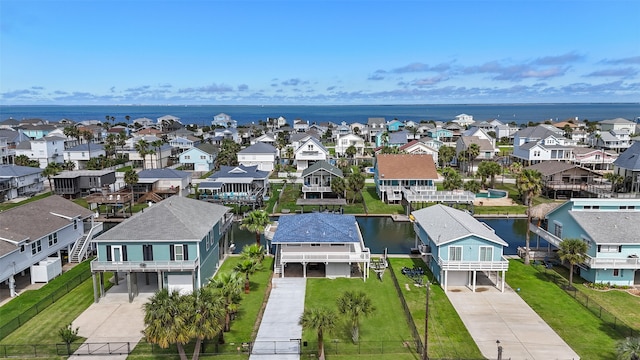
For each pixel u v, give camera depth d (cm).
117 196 6844
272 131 18862
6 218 4306
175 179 8006
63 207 5034
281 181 9594
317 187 7700
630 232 4178
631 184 7650
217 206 5016
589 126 17588
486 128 18262
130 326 3412
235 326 3409
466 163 10775
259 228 5097
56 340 3186
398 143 13488
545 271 4609
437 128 16275
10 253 3856
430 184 7669
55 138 11206
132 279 4044
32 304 3762
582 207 4659
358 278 4403
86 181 7856
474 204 7456
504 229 6412
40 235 4288
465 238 4088
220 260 4919
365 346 3144
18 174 7981
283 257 4338
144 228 3947
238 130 18462
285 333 3316
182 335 2503
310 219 4806
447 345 3148
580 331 3341
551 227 4988
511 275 4497
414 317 3584
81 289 4134
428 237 4594
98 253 3859
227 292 3191
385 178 7650
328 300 3884
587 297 3766
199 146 11375
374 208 7294
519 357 2989
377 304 3816
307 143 10794
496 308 3741
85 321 3494
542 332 3331
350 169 10256
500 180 9512
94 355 3011
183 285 3953
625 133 12581
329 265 4434
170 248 3888
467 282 4231
